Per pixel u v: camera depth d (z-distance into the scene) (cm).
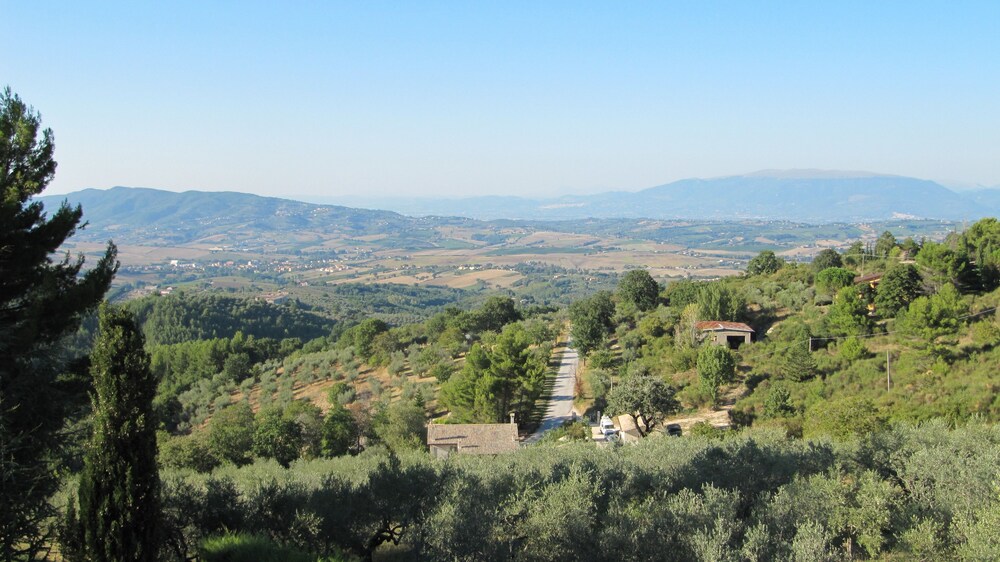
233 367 8675
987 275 5666
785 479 2319
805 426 3900
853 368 4747
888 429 3241
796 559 1545
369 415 5309
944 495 2027
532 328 8812
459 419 5438
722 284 8181
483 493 2088
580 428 4925
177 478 2247
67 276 1822
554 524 1777
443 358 7481
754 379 5288
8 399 1527
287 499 2061
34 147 1769
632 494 2222
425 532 1803
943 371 4241
